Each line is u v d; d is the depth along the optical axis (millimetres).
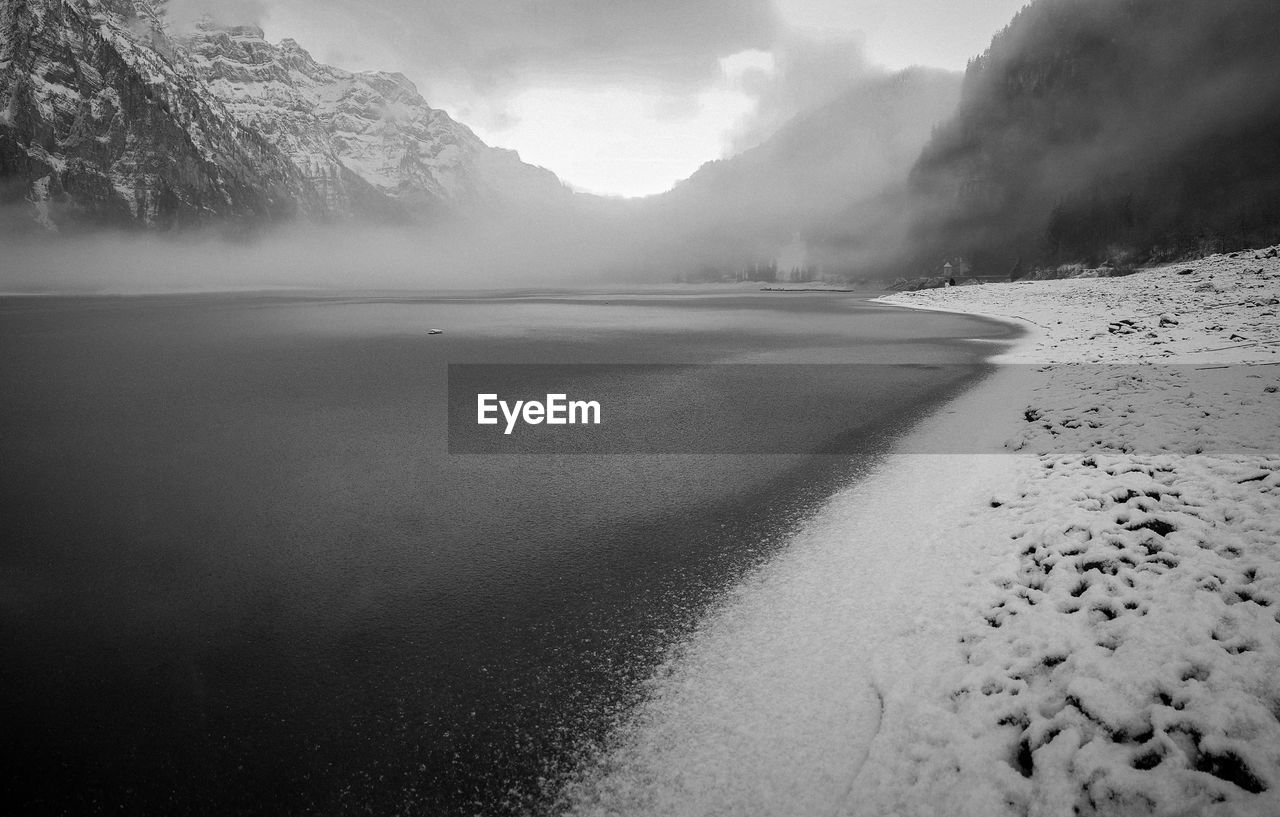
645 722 3895
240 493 8188
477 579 5777
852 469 8555
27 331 32469
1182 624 3910
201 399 14211
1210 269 35344
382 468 9156
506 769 3586
